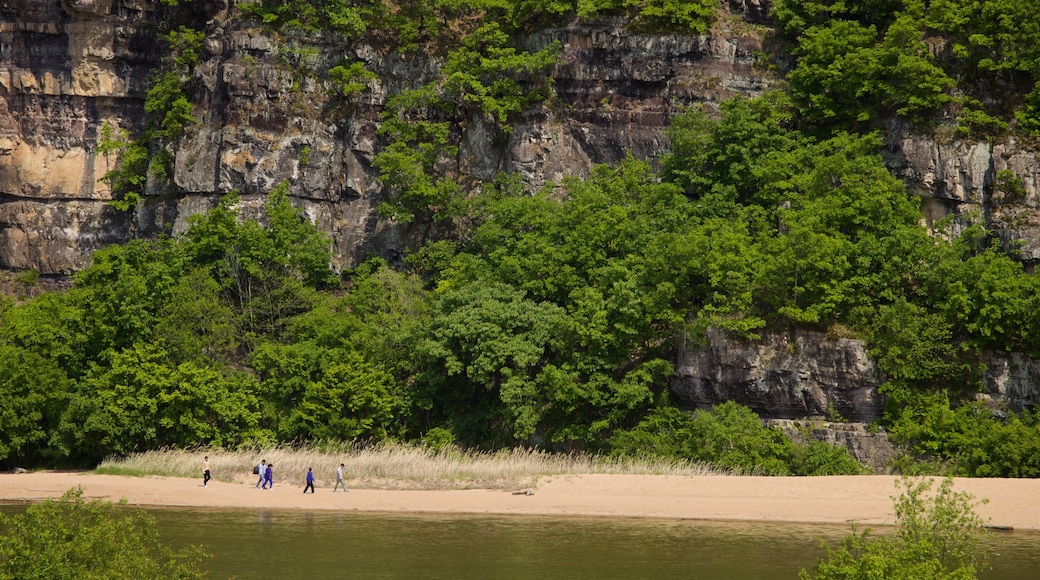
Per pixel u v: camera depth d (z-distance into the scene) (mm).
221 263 69312
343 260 75125
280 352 62312
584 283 63500
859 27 69688
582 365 58719
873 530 40594
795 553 36844
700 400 58312
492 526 42000
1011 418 52625
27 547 25828
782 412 56906
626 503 46125
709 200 66500
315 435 59812
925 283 57562
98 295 63438
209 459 55562
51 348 61719
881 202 59438
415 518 43719
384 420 61188
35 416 57594
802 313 56125
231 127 74562
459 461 55000
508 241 67438
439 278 72500
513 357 59188
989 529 40750
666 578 33469
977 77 66312
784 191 65000
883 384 55000
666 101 73812
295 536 39875
